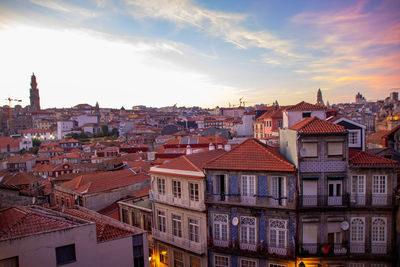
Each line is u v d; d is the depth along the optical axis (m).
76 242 20.14
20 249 18.11
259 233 26.55
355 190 25.36
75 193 39.59
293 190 25.44
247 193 27.11
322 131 25.34
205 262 28.78
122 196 41.62
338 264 25.05
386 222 24.48
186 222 30.12
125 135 197.38
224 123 177.50
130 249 22.78
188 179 29.64
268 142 51.94
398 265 24.17
